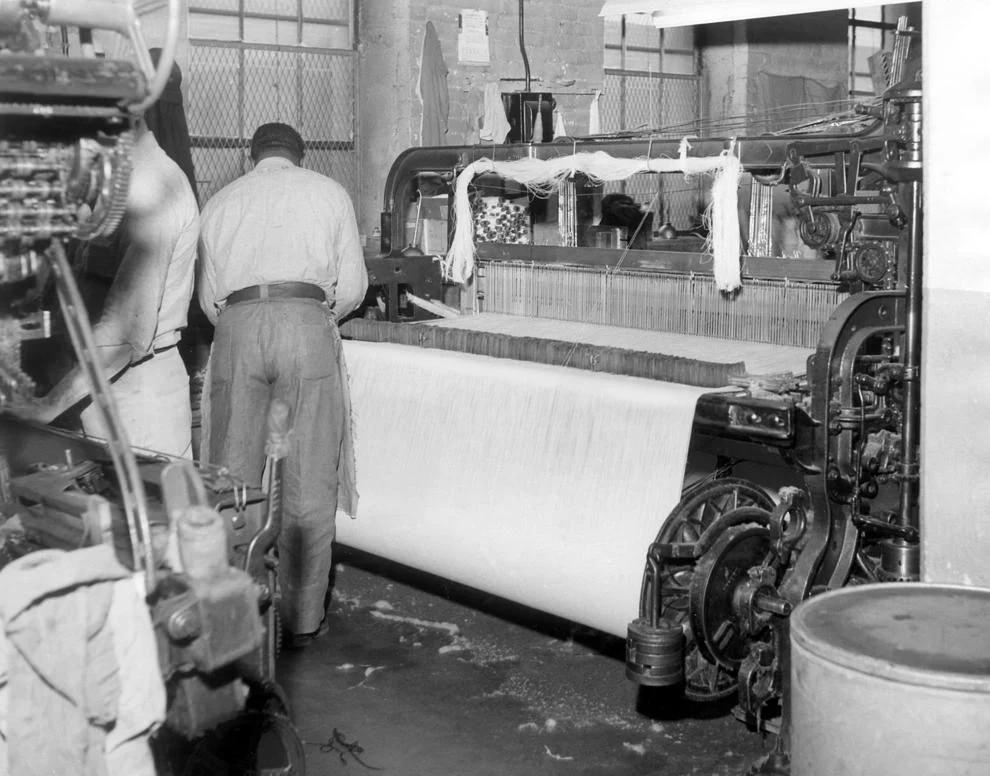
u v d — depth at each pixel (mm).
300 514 3518
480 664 3473
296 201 3506
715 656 2730
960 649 1938
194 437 4277
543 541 3135
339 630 3725
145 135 3156
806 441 2672
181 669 1746
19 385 2170
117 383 3275
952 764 1840
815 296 3361
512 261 4109
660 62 8023
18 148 1781
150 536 1756
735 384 2920
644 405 2955
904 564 2676
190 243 3277
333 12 6559
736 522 2781
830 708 1959
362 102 6613
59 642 1589
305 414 3488
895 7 8711
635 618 2889
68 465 2281
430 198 5102
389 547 3607
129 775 1659
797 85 8211
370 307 4133
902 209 2682
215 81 6203
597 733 3037
